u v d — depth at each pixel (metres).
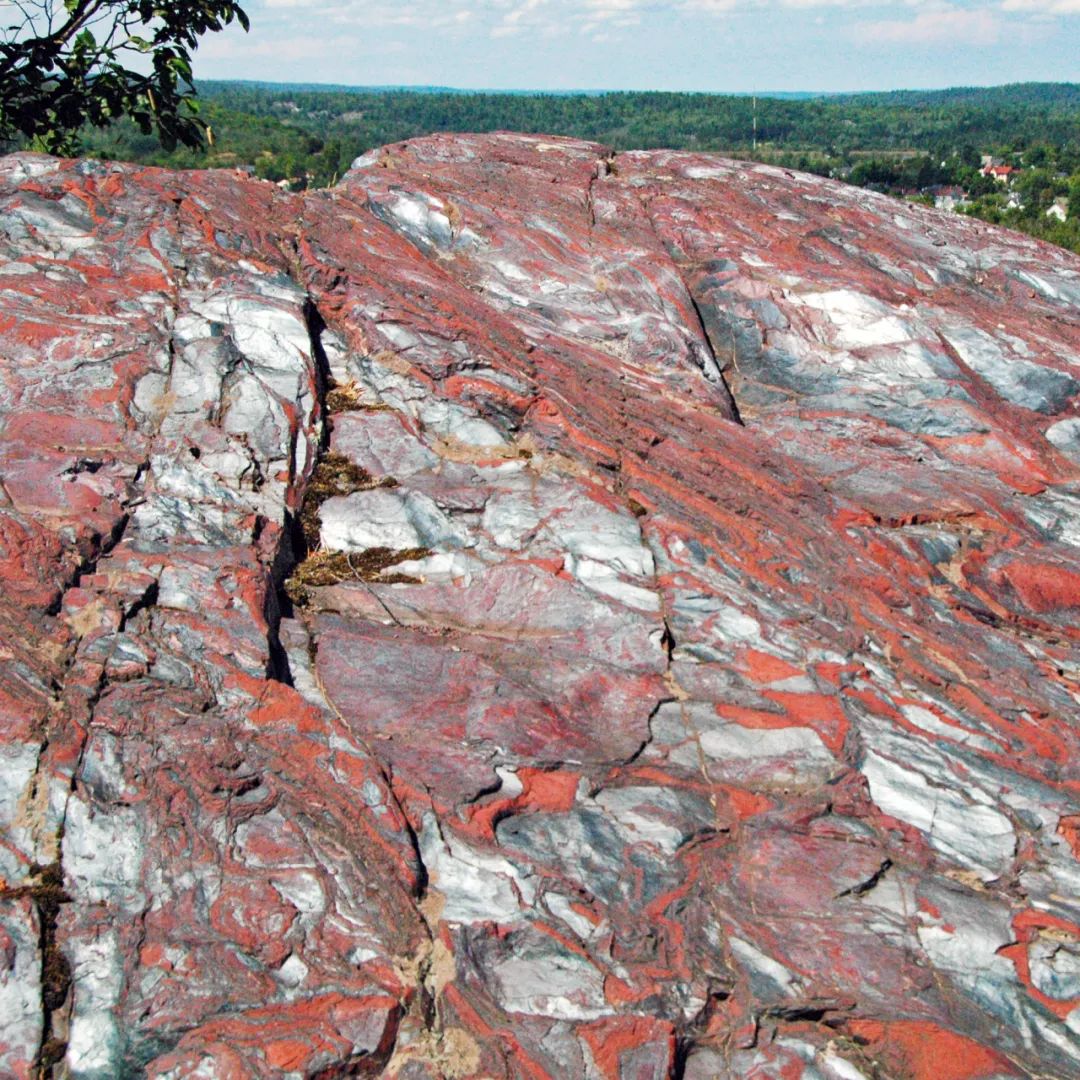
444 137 12.72
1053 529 7.92
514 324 8.54
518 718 5.21
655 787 5.04
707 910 4.58
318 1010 3.80
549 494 6.64
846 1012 4.29
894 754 5.44
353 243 8.84
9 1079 3.46
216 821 4.29
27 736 4.32
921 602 6.87
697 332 9.27
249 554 5.52
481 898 4.36
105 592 4.99
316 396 6.71
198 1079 3.56
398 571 6.07
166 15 8.99
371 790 4.58
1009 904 4.80
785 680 5.73
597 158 12.72
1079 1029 4.34
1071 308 10.94
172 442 6.02
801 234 11.25
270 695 4.79
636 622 5.87
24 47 8.75
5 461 5.54
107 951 3.82
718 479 7.35
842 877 4.80
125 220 7.84
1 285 6.79
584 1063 3.93
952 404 8.98
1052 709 6.12
